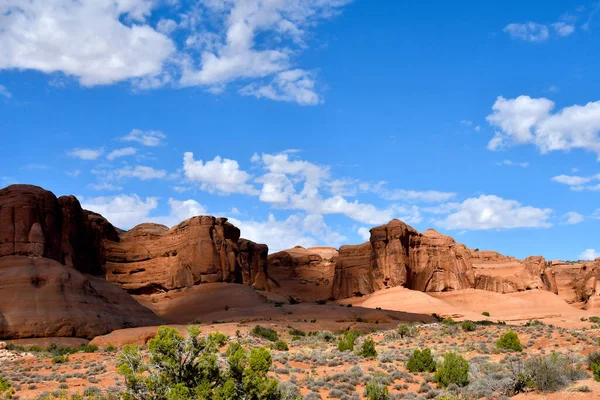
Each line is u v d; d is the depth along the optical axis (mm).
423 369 37062
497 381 28234
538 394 25328
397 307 116312
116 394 26203
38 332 70938
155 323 92812
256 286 148000
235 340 56094
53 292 77250
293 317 92312
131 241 126812
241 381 21766
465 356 43375
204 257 119062
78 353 53688
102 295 88500
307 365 39750
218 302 110062
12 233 84500
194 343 21891
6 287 75625
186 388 20484
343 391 30516
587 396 23359
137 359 22031
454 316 107562
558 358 29703
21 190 89500
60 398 27969
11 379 35250
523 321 105500
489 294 129125
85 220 113562
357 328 79438
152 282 120188
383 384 32219
